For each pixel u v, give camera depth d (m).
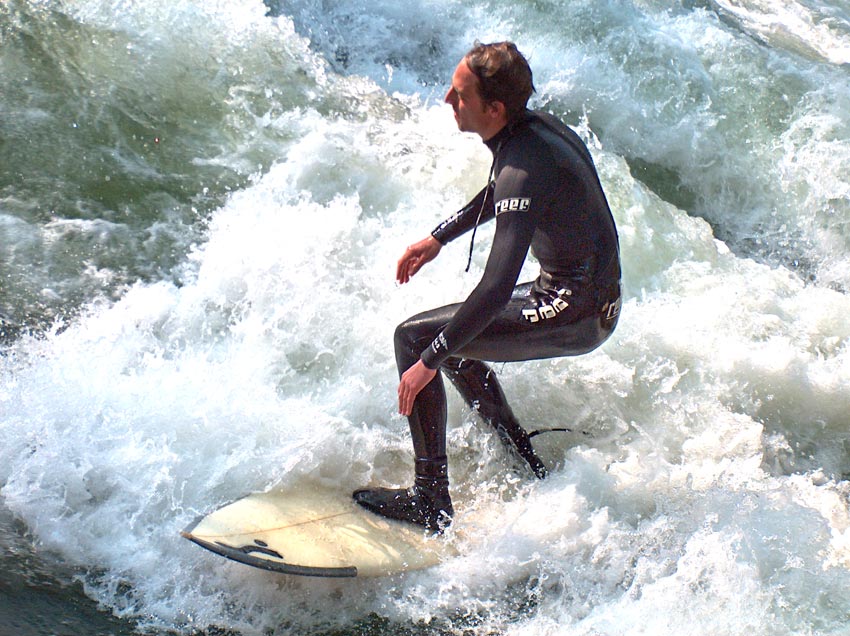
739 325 15.70
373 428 12.62
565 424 13.66
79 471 10.88
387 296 14.15
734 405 14.52
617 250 10.97
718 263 17.94
